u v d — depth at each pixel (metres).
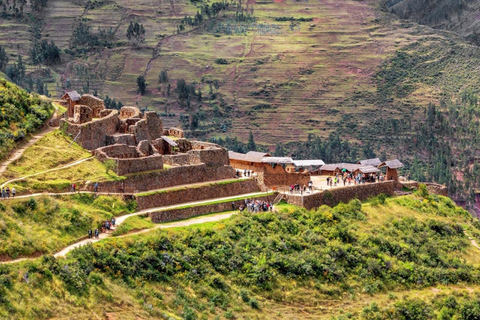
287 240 176.38
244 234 172.38
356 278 177.75
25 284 130.00
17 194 158.38
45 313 127.25
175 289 148.50
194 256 157.62
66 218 154.75
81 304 132.38
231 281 159.12
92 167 177.25
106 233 157.25
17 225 145.50
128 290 141.62
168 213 172.62
